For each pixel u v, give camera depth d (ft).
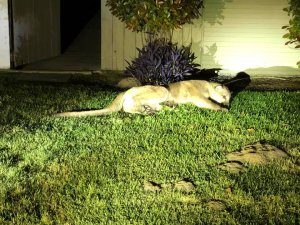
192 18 23.66
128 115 17.42
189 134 15.65
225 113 17.76
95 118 16.98
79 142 14.89
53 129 15.88
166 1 20.99
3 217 10.97
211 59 25.39
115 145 14.67
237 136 15.52
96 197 11.78
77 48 31.94
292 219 10.94
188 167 13.32
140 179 12.65
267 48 25.29
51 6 28.68
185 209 11.33
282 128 16.40
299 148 14.70
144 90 17.69
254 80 24.45
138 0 21.08
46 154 13.99
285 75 25.29
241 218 10.99
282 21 24.99
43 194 11.91
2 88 21.01
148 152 14.17
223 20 24.95
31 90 20.74
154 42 22.43
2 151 14.20
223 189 12.18
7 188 12.17
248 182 12.53
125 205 11.51
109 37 25.07
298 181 12.63
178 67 21.27
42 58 27.94
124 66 25.36
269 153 14.14
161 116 17.29
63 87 21.44
